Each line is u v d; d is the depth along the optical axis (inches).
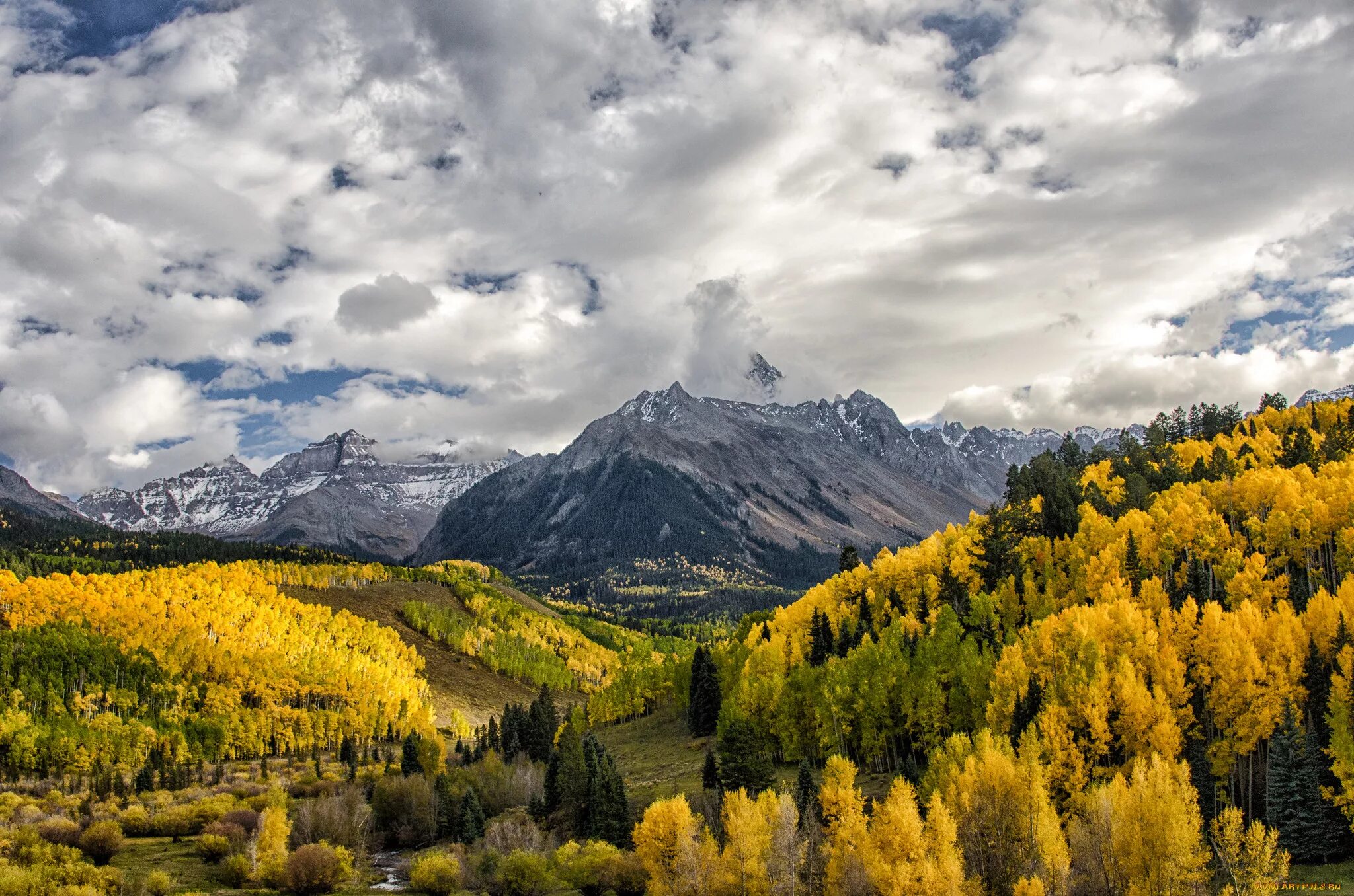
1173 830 2586.1
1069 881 2751.0
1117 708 3543.3
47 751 6043.3
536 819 4471.0
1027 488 7234.3
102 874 3292.3
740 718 3986.2
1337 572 5000.0
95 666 7509.8
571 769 4357.8
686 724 6560.0
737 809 3176.7
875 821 3009.4
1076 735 3521.2
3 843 3479.3
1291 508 5196.9
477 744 7623.0
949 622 4872.0
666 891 3068.4
